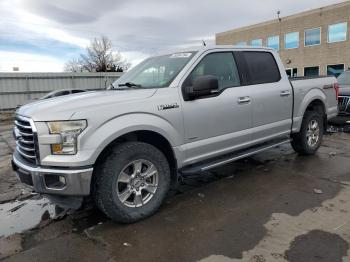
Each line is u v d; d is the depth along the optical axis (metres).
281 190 4.62
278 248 3.17
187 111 4.14
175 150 4.06
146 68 4.82
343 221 3.63
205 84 4.01
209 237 3.43
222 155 4.75
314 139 6.32
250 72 5.11
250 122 4.94
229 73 4.82
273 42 34.06
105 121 3.48
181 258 3.09
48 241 3.50
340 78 10.26
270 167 5.71
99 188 3.56
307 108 6.24
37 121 3.38
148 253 3.19
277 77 5.54
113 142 3.72
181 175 4.40
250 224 3.67
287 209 4.00
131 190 3.76
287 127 5.66
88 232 3.64
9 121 17.75
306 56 31.23
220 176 5.35
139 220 3.83
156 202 3.94
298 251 3.10
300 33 31.48
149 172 3.88
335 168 5.52
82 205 3.63
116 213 3.63
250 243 3.28
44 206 4.48
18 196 4.87
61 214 4.19
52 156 3.37
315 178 5.05
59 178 3.37
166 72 4.44
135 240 3.43
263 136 5.21
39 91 23.05
